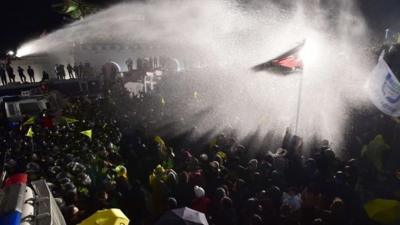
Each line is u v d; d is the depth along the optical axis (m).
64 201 6.19
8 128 16.42
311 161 7.79
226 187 7.00
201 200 6.55
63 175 7.18
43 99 19.61
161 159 9.44
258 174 7.38
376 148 7.96
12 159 9.07
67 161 8.53
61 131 11.67
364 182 7.34
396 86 6.95
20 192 3.18
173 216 4.64
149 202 7.13
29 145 10.14
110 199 7.02
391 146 8.52
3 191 3.28
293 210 6.45
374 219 5.78
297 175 8.35
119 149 10.80
